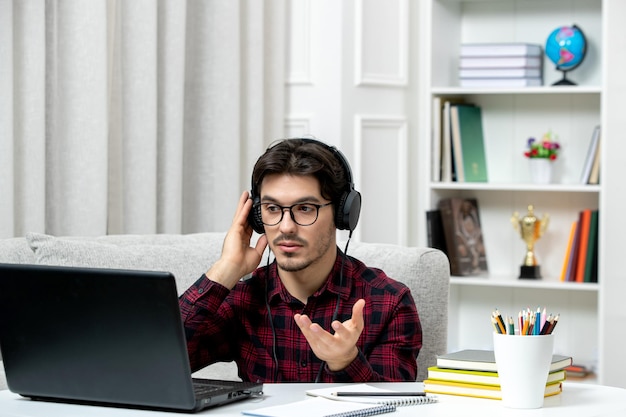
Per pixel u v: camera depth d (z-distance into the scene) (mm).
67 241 2676
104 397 1675
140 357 1620
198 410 1636
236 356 2164
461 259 4473
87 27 3375
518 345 1660
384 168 4473
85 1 3369
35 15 3223
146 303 1588
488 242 4715
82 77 3377
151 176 3643
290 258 1936
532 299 4633
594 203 4492
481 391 1754
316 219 1936
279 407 1634
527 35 4594
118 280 1601
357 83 4328
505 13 4621
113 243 2838
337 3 4270
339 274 2105
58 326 1682
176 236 2986
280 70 4324
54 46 3338
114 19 3564
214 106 3994
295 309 2105
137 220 3615
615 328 4215
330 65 4297
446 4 4547
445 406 1685
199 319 2047
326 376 1957
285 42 4387
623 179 4250
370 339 2066
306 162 1919
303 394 1795
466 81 4449
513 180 4629
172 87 3770
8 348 1736
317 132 4336
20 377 1738
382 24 4434
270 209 1948
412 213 4641
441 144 4508
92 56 3385
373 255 2596
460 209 4551
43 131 3277
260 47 4168
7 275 1695
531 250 4430
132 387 1643
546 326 1681
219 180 4008
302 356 2088
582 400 1750
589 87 4199
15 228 3262
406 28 4520
